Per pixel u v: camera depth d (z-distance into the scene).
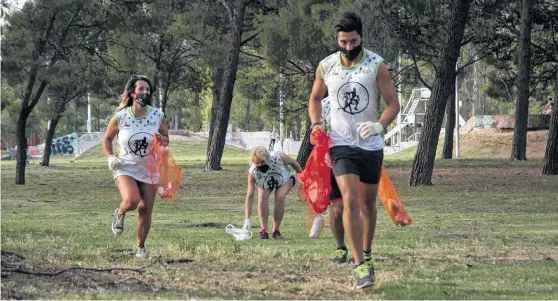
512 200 21.08
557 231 13.23
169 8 39.66
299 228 13.99
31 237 11.59
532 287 7.48
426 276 8.13
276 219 12.23
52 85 30.64
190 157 71.56
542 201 20.62
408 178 30.58
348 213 7.46
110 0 32.19
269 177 12.14
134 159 9.36
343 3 29.56
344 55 7.76
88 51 33.47
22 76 29.97
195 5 41.84
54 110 42.78
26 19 29.62
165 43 45.09
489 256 9.80
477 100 83.06
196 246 10.55
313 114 7.93
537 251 10.27
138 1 32.91
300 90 44.56
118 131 9.47
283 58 34.41
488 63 45.12
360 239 7.45
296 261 9.17
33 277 7.61
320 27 31.72
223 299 6.74
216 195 25.08
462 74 43.44
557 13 41.06
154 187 9.48
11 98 38.31
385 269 8.65
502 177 30.23
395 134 81.75
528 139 54.53
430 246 10.84
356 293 7.16
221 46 40.44
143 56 44.53
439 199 21.77
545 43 45.50
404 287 7.43
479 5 34.25
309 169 8.05
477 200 21.25
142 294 6.89
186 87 49.75
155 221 15.70
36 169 48.88
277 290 7.29
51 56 32.34
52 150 93.50
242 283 7.61
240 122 114.56
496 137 58.50
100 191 27.56
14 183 32.69
